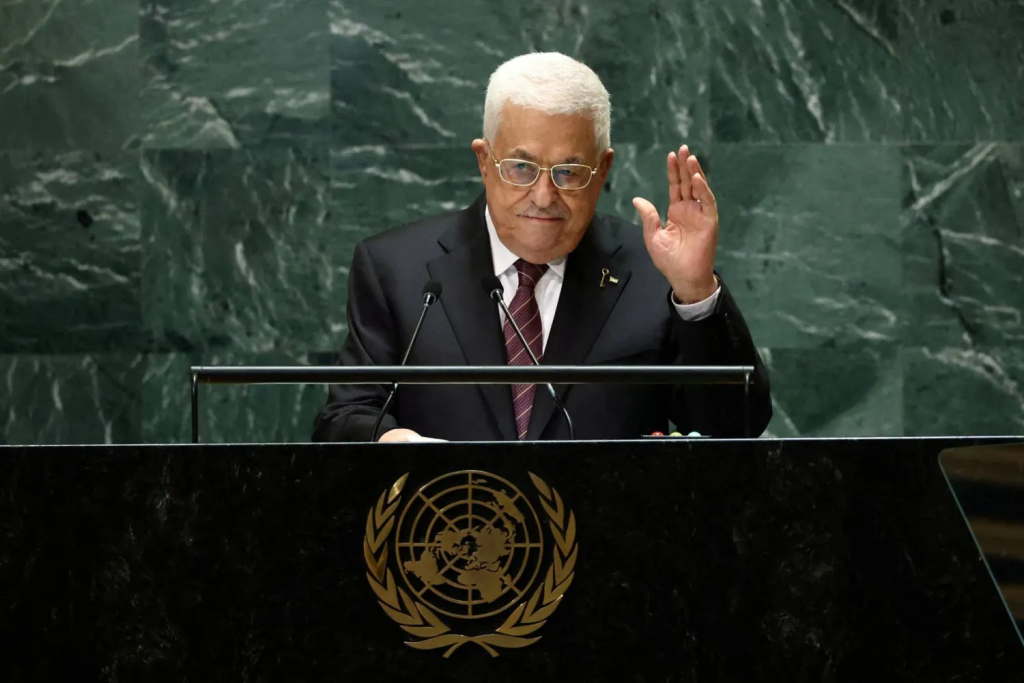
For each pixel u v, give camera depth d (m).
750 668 6.94
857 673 6.96
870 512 7.03
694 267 10.00
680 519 7.01
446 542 6.92
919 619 6.99
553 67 10.72
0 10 19.42
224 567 6.88
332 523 6.91
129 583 6.87
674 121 19.64
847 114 19.64
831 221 19.59
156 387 19.39
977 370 19.50
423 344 11.19
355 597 6.88
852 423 19.52
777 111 19.66
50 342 19.39
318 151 19.52
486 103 11.00
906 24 19.64
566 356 11.06
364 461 6.95
